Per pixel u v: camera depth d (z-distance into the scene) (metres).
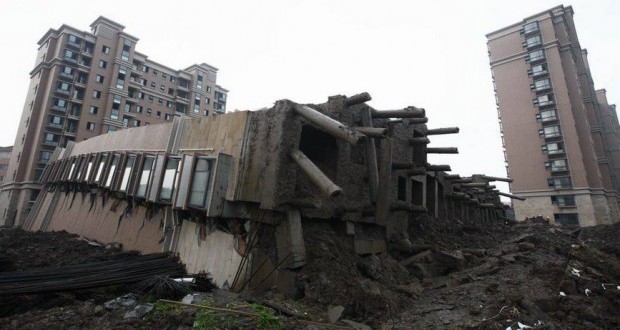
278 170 8.03
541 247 14.02
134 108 51.94
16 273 7.89
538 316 6.24
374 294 7.23
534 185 43.56
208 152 10.41
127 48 50.78
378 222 10.59
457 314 6.80
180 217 11.05
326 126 7.72
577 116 43.16
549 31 45.22
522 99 46.19
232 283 8.30
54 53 46.72
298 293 7.44
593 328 6.10
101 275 8.27
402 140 13.06
